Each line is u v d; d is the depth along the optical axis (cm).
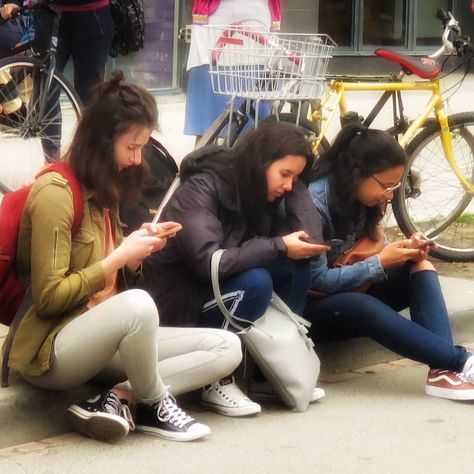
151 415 821
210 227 851
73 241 780
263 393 904
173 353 829
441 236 1382
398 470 780
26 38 1361
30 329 784
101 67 1412
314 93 1216
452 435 849
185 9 2262
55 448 796
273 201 891
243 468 772
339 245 941
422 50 2900
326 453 805
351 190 917
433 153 1341
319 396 910
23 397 808
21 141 1365
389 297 974
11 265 788
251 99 1204
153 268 873
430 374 936
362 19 2761
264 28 1305
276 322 873
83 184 777
